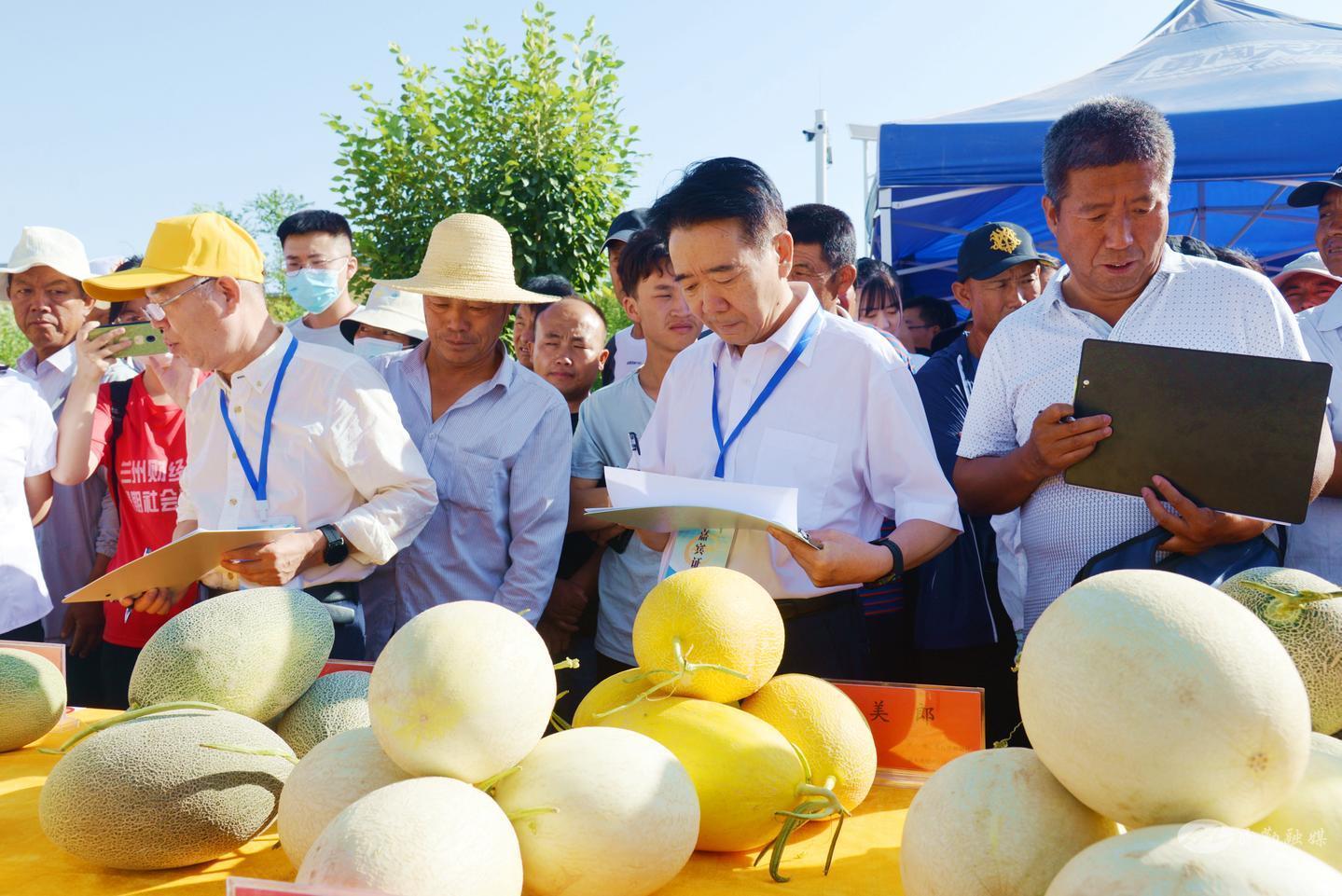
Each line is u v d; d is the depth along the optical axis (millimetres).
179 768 1053
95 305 3795
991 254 3148
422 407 2719
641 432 2930
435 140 6094
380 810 858
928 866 895
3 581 2750
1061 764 837
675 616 1219
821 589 1839
